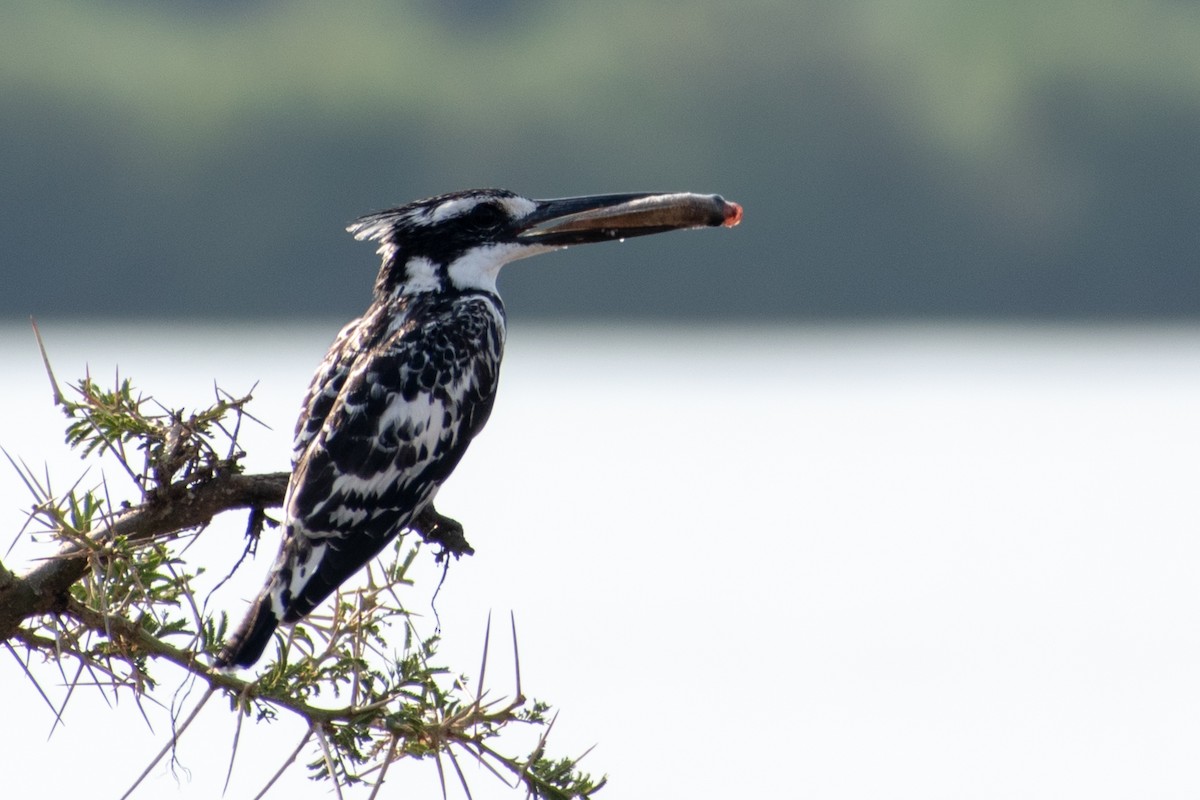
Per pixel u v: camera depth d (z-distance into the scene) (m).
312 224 44.88
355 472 7.62
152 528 6.32
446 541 7.88
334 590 7.13
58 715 5.78
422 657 5.90
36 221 44.06
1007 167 45.62
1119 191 45.25
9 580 5.79
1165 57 46.25
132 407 6.30
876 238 45.03
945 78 45.56
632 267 41.94
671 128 45.97
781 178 45.28
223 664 6.12
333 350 8.27
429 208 8.90
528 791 5.86
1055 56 45.28
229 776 5.57
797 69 46.25
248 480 6.59
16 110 43.97
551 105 46.47
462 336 8.31
